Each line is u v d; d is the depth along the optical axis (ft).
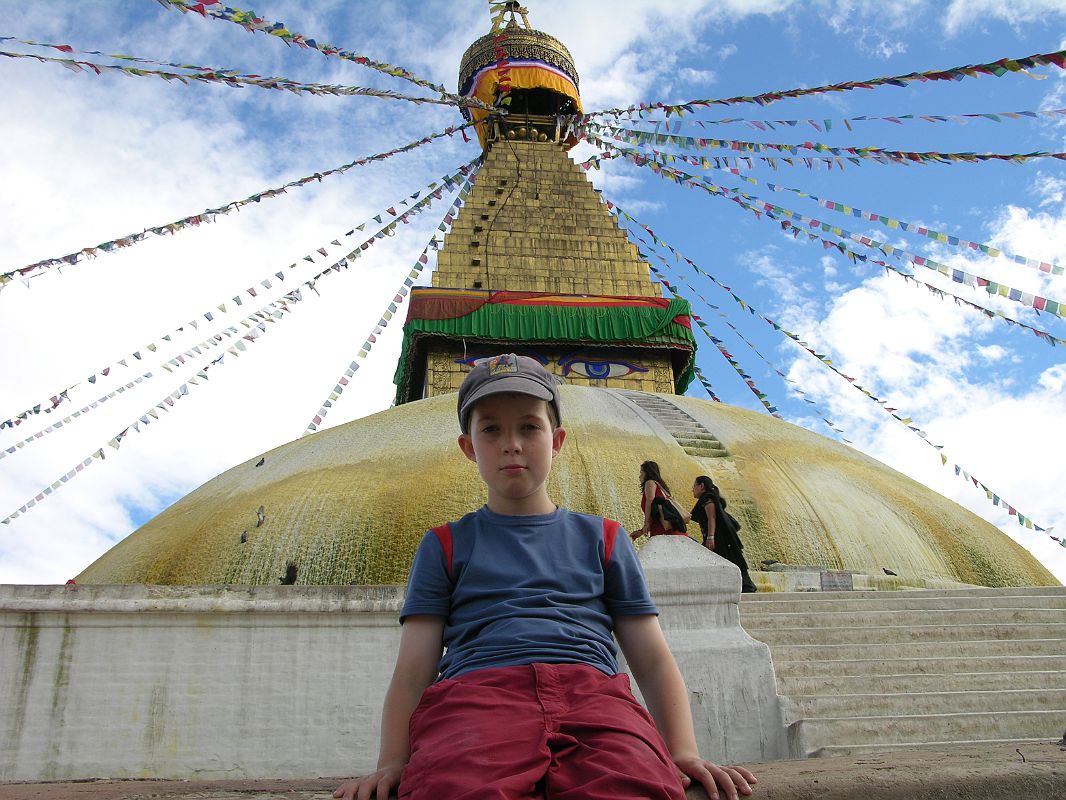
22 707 25.22
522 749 9.02
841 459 61.46
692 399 67.92
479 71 103.50
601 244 88.69
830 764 13.87
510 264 85.81
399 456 54.13
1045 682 27.84
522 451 11.10
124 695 25.66
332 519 49.14
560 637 10.27
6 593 25.89
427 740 9.47
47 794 12.89
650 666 10.87
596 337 79.77
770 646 29.35
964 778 11.38
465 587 10.81
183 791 13.37
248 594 26.78
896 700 24.98
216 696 25.89
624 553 11.36
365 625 26.94
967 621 32.89
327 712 25.96
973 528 57.72
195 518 54.08
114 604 26.20
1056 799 11.34
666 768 9.12
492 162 95.25
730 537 38.01
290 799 12.08
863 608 34.04
